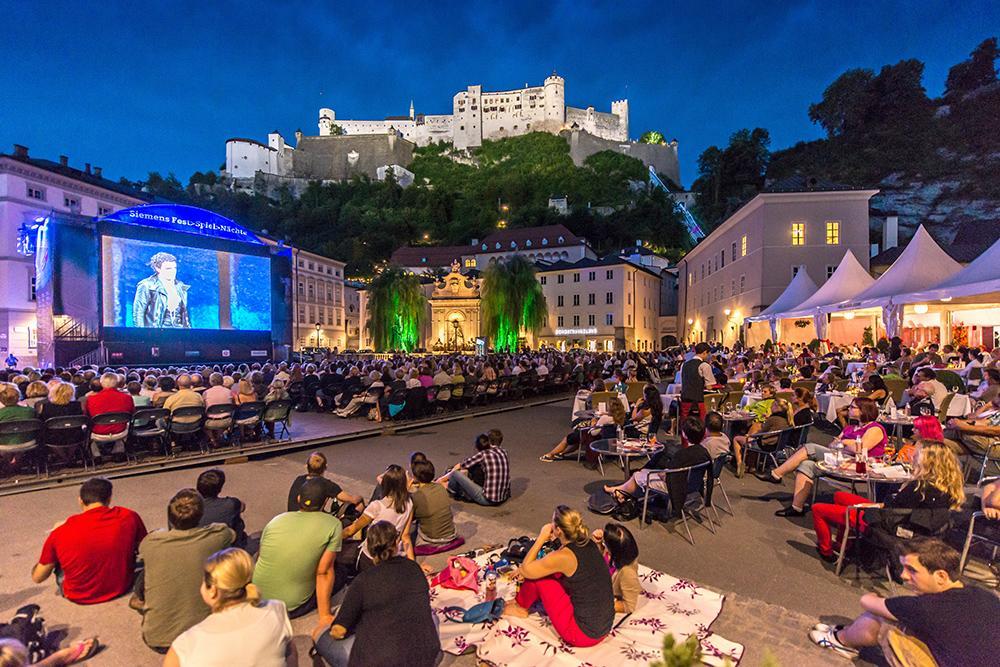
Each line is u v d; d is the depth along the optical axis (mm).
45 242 23344
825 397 11352
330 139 123500
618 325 57188
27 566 4645
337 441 10422
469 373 15578
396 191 110688
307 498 3902
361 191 110688
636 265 60406
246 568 2467
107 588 4020
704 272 47719
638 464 8492
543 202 101562
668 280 71938
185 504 3457
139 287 24641
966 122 54625
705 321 47281
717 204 72125
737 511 6172
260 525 5730
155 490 7039
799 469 5859
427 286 65000
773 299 31750
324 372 15469
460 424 12648
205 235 27438
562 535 3400
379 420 12578
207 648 2295
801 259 31500
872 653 3186
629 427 8188
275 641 2445
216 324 27844
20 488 6898
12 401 7145
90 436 7688
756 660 3229
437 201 105375
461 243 94312
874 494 5316
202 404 8789
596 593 3305
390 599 2672
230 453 8898
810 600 4020
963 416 8883
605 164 108438
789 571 4551
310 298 55750
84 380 10352
